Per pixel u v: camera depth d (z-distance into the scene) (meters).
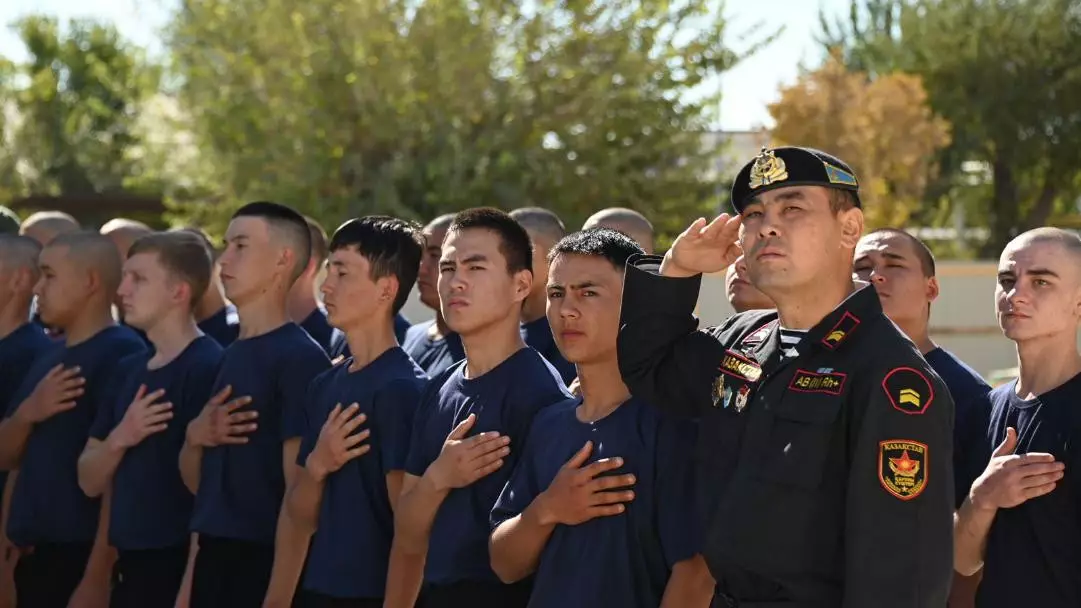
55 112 30.50
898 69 32.41
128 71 33.47
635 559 3.65
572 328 3.86
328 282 4.93
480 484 4.18
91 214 28.20
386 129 17.91
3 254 7.07
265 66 18.33
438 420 4.42
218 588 5.33
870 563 2.83
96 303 6.49
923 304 4.95
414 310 11.69
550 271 4.01
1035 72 31.64
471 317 4.32
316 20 18.33
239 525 5.31
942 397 2.94
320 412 4.95
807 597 2.93
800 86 26.47
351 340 4.97
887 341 2.99
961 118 31.78
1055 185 32.91
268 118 18.39
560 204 18.17
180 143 20.38
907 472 2.85
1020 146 31.62
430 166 17.61
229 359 5.52
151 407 5.71
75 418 6.32
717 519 3.04
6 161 29.22
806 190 3.08
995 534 4.02
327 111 18.14
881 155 26.52
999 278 4.22
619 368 3.55
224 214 19.19
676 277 3.47
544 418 4.01
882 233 5.01
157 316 5.96
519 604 4.14
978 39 31.84
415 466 4.44
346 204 17.95
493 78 18.58
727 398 3.17
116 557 5.94
